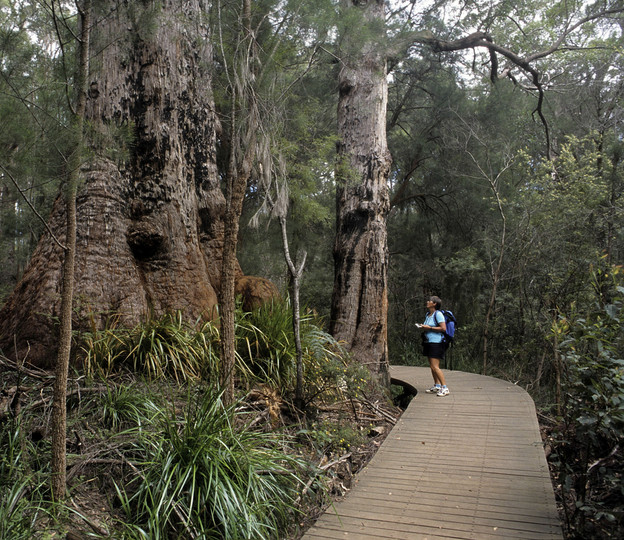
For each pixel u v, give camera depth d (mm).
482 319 15492
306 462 5230
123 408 5320
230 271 5418
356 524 4359
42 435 4613
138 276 7129
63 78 4180
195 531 3967
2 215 11094
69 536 3734
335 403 7492
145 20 4836
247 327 7266
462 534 4098
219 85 6578
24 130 3785
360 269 10094
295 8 6082
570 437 5719
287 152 6945
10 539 3473
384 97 10531
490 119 17375
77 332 6164
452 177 18172
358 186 10211
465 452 6000
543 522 4238
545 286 12203
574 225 12203
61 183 4070
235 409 5523
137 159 7465
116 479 4484
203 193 7996
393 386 12164
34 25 4398
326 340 7668
